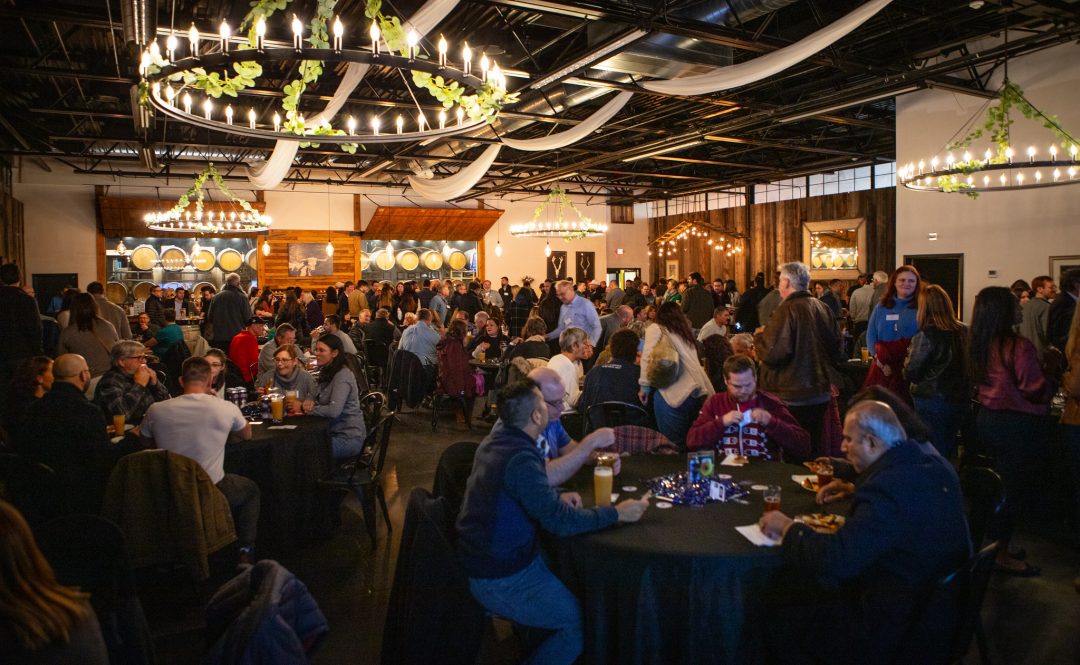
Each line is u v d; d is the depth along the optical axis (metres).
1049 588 3.41
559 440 3.29
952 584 2.07
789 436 3.32
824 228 16.19
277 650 1.69
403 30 3.44
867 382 4.73
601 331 8.60
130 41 5.72
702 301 10.46
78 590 1.51
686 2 5.74
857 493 2.15
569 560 2.45
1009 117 8.83
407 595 2.46
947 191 8.34
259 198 16.00
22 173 14.02
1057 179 7.56
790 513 2.57
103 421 3.42
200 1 6.36
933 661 2.10
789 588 2.24
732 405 3.48
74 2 6.54
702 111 10.33
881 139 13.19
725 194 18.77
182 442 3.36
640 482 3.01
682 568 2.21
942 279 9.76
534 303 13.98
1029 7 6.39
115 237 14.98
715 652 2.21
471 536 2.43
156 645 3.05
